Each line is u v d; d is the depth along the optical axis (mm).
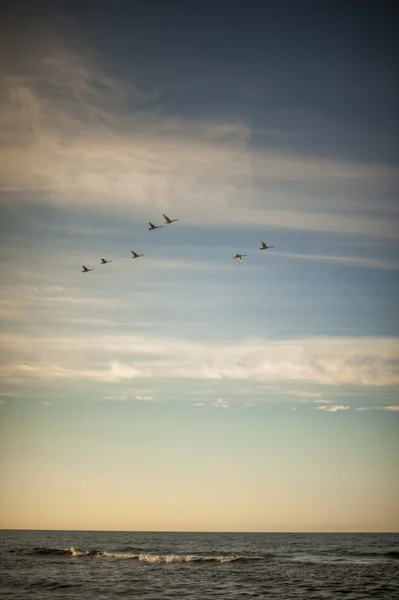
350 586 35844
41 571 42062
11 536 141500
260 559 54000
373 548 81188
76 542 99750
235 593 32812
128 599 30438
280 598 31297
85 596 31250
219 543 100688
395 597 31953
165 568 45156
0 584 35188
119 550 72688
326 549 77562
